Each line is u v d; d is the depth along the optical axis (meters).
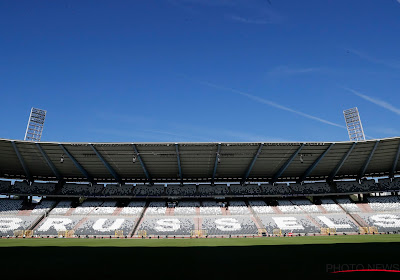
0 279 9.39
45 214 50.47
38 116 55.69
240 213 52.00
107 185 56.91
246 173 51.38
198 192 56.25
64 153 44.38
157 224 47.78
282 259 13.68
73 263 13.16
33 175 53.22
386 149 44.38
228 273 9.89
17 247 24.25
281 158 46.28
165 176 53.69
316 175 54.50
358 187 55.06
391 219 47.38
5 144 41.56
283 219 49.16
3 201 53.62
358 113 56.69
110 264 12.67
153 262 13.23
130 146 41.97
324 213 51.19
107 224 47.44
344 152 44.91
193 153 44.00
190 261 13.46
